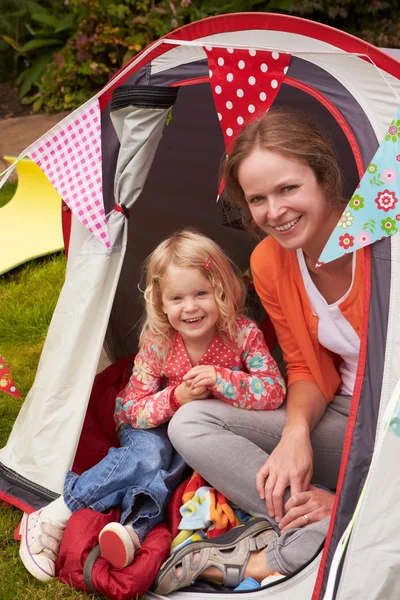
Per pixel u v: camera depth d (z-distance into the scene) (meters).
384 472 1.60
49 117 5.81
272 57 1.92
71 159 2.18
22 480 2.27
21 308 3.59
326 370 2.20
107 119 2.24
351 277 2.04
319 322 2.12
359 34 5.68
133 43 5.73
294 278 2.12
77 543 2.01
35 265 3.97
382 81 1.76
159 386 2.40
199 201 2.87
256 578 1.93
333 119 2.51
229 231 2.87
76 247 2.44
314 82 1.88
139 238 2.85
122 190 2.19
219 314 2.24
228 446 2.05
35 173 4.41
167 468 2.21
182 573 1.93
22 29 6.26
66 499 2.13
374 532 1.60
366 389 1.68
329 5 5.54
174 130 2.69
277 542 1.92
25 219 4.21
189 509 2.08
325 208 1.91
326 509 1.96
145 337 2.35
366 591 1.59
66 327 2.25
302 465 1.99
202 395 2.19
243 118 2.03
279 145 1.83
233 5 5.65
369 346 1.68
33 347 3.33
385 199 1.68
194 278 2.17
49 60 6.07
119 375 2.68
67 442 2.22
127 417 2.32
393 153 1.68
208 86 2.56
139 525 2.04
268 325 2.65
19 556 2.15
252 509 2.03
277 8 5.64
